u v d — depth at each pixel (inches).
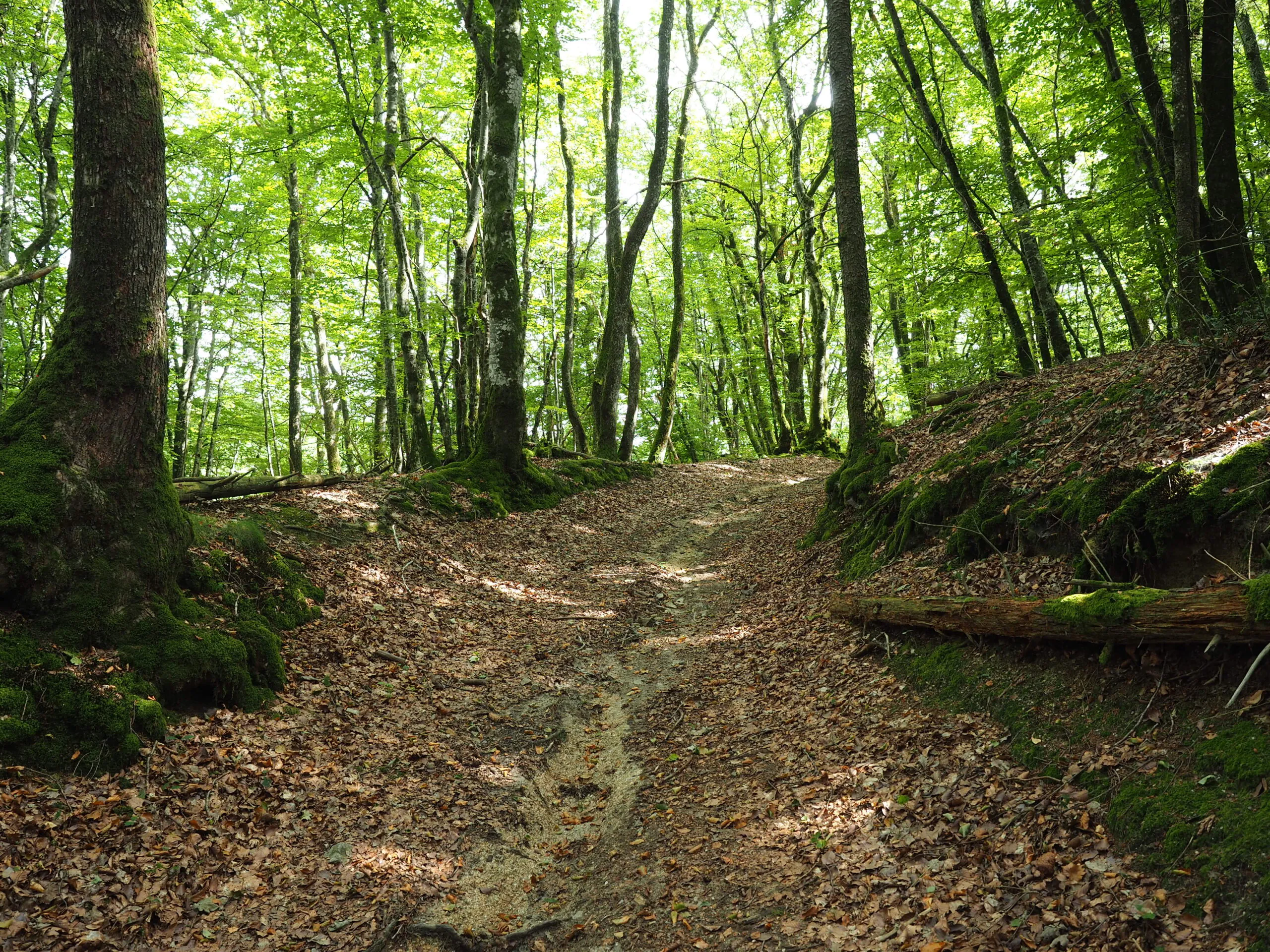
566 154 818.8
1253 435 210.8
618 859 213.2
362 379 908.0
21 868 173.9
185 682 246.5
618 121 841.5
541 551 512.4
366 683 299.3
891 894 167.8
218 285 851.4
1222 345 257.9
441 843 218.7
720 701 296.0
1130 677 191.2
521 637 374.3
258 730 251.1
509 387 589.6
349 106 582.6
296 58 626.2
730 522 634.8
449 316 656.4
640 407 1501.0
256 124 650.2
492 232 573.3
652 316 1315.2
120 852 189.0
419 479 517.7
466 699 306.0
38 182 673.6
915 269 633.0
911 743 220.2
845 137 441.7
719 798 229.5
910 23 601.0
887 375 1024.2
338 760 249.4
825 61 919.0
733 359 1197.7
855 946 156.5
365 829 218.8
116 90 255.9
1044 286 484.4
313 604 335.0
